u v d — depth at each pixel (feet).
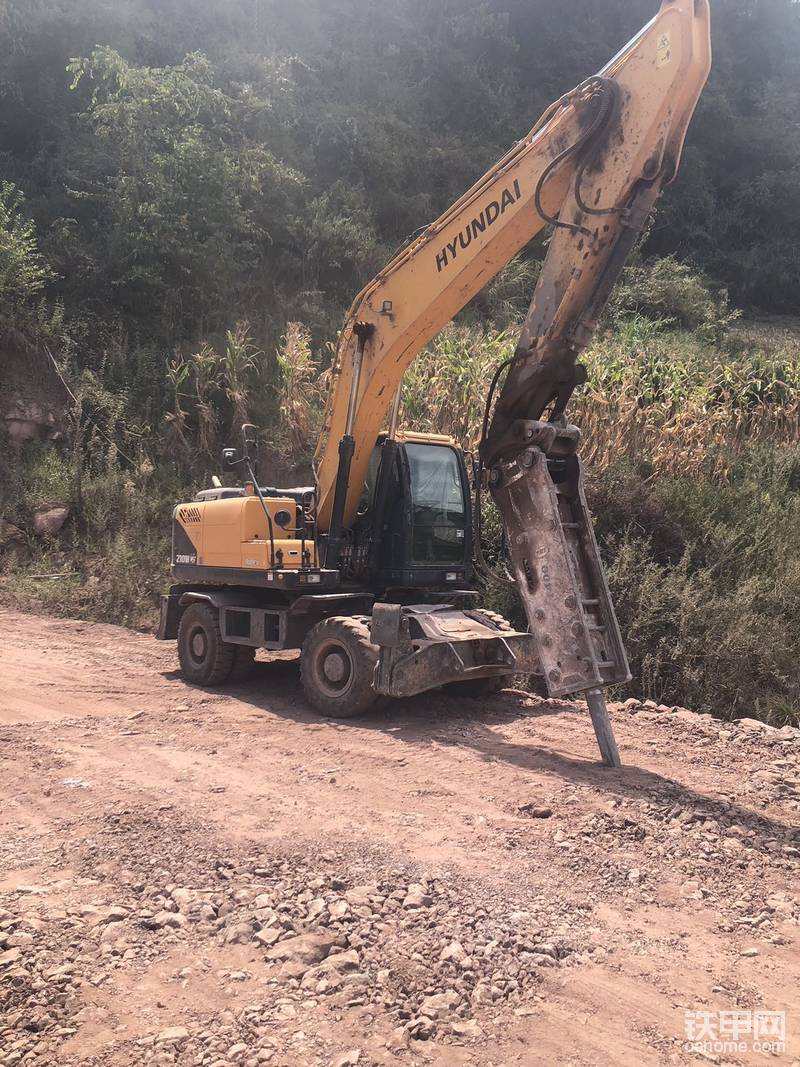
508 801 17.42
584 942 12.03
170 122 69.62
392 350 24.91
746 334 89.20
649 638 31.40
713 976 11.32
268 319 66.74
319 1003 10.45
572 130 19.88
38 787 18.45
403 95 112.06
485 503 36.96
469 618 26.16
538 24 139.44
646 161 18.61
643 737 22.66
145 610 43.01
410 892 13.12
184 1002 10.52
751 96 148.05
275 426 56.85
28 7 87.25
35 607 44.04
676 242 116.88
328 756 20.61
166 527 51.60
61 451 57.16
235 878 13.83
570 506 21.18
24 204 70.90
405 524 26.78
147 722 23.95
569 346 20.03
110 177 69.36
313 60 110.83
